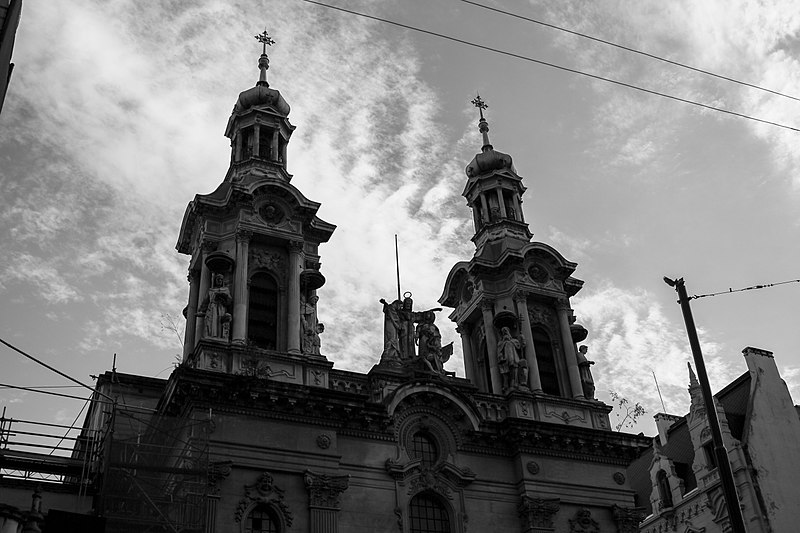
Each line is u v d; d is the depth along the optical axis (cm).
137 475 3625
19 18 2727
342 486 3866
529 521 4203
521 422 4378
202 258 4503
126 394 4625
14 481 4112
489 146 5953
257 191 4619
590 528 4331
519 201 5728
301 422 3950
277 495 3747
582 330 5166
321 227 4756
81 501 4144
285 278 4528
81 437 4706
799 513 4850
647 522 5619
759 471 4919
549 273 5212
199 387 3788
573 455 4481
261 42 5691
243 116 5225
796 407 5369
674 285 3006
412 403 4288
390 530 3938
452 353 4675
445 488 4159
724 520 5000
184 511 3528
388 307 4659
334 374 4278
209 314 4200
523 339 4866
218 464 3666
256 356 4100
